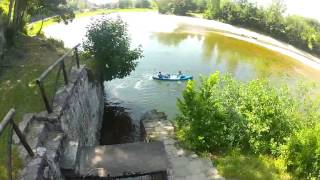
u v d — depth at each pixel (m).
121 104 30.06
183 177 12.27
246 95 15.91
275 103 15.52
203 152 13.88
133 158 12.41
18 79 17.03
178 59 43.09
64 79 16.27
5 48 19.94
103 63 26.62
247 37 59.16
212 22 71.88
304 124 15.30
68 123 14.61
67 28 56.53
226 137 14.57
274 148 13.88
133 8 91.56
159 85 34.22
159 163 12.16
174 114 28.56
